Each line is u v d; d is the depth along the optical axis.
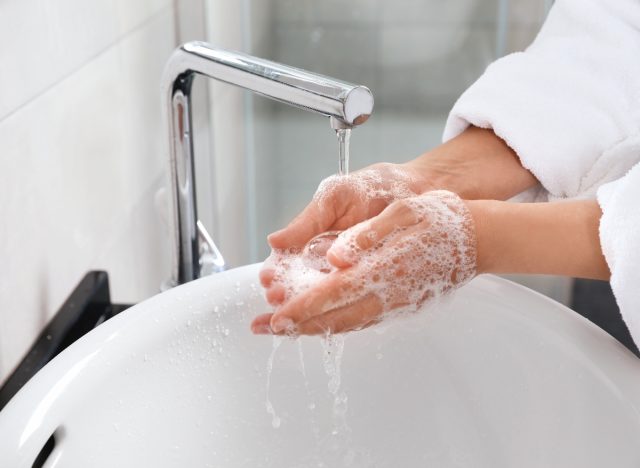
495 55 1.38
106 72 0.80
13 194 0.62
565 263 0.57
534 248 0.57
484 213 0.57
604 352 0.55
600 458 0.52
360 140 1.46
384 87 1.43
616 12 0.74
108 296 0.76
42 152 0.67
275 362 0.65
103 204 0.81
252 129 1.48
